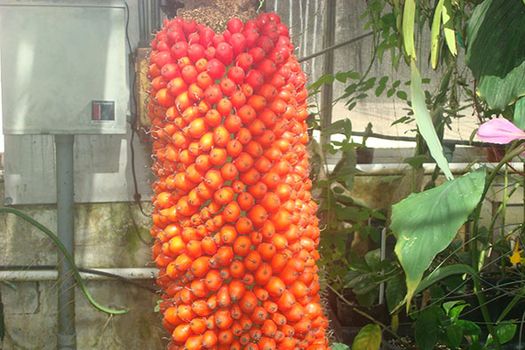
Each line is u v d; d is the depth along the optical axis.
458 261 1.35
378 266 1.39
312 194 1.47
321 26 1.50
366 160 1.58
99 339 1.53
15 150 1.45
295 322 0.78
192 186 0.77
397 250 0.69
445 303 1.25
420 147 1.32
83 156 1.46
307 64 1.53
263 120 0.75
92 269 1.48
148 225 1.50
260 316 0.75
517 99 0.78
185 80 0.76
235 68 0.74
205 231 0.77
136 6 1.41
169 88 0.77
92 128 1.33
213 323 0.76
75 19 1.29
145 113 1.27
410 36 0.73
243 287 0.75
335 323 1.47
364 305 1.39
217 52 0.74
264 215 0.75
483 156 1.60
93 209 1.49
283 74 0.77
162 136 0.81
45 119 1.31
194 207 0.77
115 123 1.33
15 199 1.46
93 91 1.31
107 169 1.47
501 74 0.78
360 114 1.61
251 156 0.75
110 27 1.30
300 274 0.77
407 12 0.73
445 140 1.53
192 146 0.75
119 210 1.50
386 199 1.58
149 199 1.48
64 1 1.28
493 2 0.80
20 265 1.49
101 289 1.51
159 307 0.88
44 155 1.46
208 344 0.76
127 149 1.47
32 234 1.48
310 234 0.82
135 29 1.41
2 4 1.27
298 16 1.49
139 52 1.27
